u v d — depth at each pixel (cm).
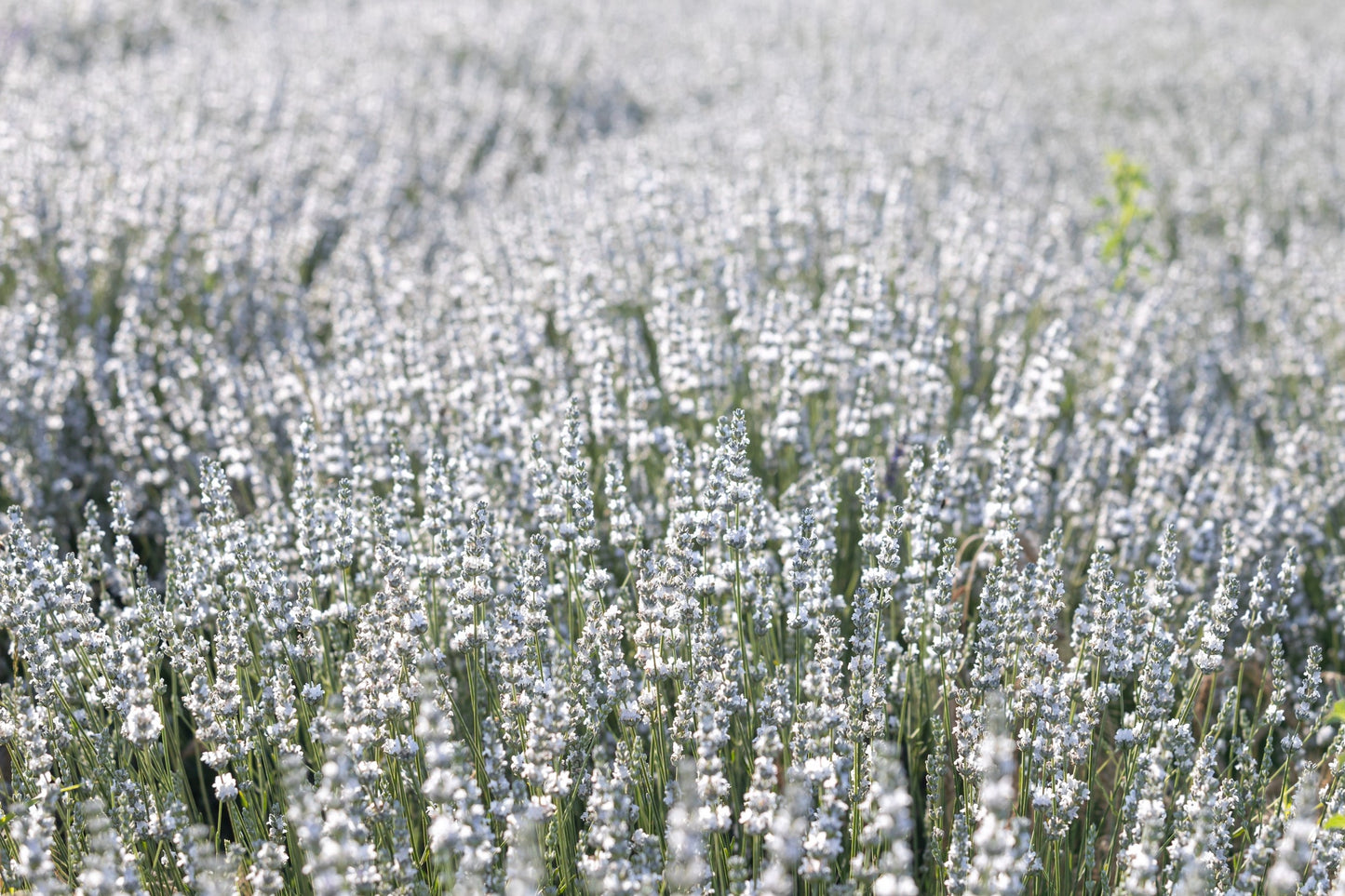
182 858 309
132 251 750
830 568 379
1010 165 1053
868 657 362
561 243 754
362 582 428
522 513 494
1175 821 341
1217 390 698
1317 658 346
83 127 945
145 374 587
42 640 345
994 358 688
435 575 382
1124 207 853
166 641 359
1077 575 509
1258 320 820
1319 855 307
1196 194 1101
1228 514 518
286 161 958
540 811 303
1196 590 482
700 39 1644
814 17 1739
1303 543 546
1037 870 325
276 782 356
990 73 1502
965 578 472
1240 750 359
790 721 347
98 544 398
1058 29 1842
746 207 785
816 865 288
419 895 297
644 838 300
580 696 346
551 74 1390
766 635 394
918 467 404
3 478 527
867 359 584
